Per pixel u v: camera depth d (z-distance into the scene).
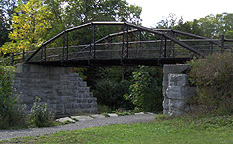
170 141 8.21
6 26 45.72
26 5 34.28
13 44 34.03
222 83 11.60
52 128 12.46
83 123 14.15
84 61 21.78
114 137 9.19
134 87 24.48
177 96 12.69
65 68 25.61
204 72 11.86
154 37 36.53
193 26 34.75
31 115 13.62
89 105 27.20
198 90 12.23
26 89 23.50
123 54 20.83
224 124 9.75
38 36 36.03
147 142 8.24
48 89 25.02
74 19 37.44
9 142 8.76
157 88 24.06
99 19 37.16
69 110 25.30
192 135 8.84
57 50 24.92
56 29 35.56
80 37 36.78
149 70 29.02
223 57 11.90
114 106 32.44
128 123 12.77
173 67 13.74
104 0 41.03
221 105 11.23
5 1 48.38
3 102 13.69
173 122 11.31
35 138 9.27
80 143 8.48
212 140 8.02
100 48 27.02
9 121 13.12
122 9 42.47
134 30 24.27
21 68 23.58
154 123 11.86
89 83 37.03
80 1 39.12
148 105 23.25
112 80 35.00
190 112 12.23
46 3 39.66
